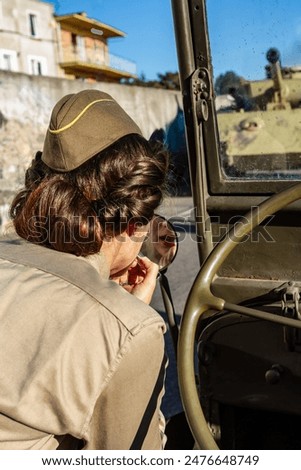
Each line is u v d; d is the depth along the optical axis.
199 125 1.25
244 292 1.20
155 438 0.90
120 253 0.96
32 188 0.93
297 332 1.10
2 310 0.84
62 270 0.88
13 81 8.92
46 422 0.80
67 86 10.05
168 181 1.03
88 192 0.88
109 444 0.84
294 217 1.16
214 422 1.21
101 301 0.84
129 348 0.81
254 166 1.26
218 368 1.19
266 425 1.28
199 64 1.23
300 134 1.22
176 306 4.13
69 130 0.88
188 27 1.21
